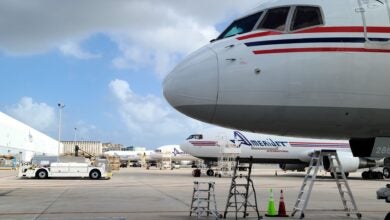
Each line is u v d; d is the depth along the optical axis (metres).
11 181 32.06
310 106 8.12
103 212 14.21
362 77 8.06
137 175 44.88
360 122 8.33
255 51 8.29
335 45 8.11
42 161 37.47
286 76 8.09
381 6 8.36
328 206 16.62
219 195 20.78
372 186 29.03
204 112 8.35
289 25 8.35
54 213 13.91
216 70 8.29
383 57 8.09
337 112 8.16
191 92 8.35
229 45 8.52
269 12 8.62
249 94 8.14
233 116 8.28
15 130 88.31
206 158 40.88
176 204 16.69
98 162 37.53
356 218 13.22
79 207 15.53
